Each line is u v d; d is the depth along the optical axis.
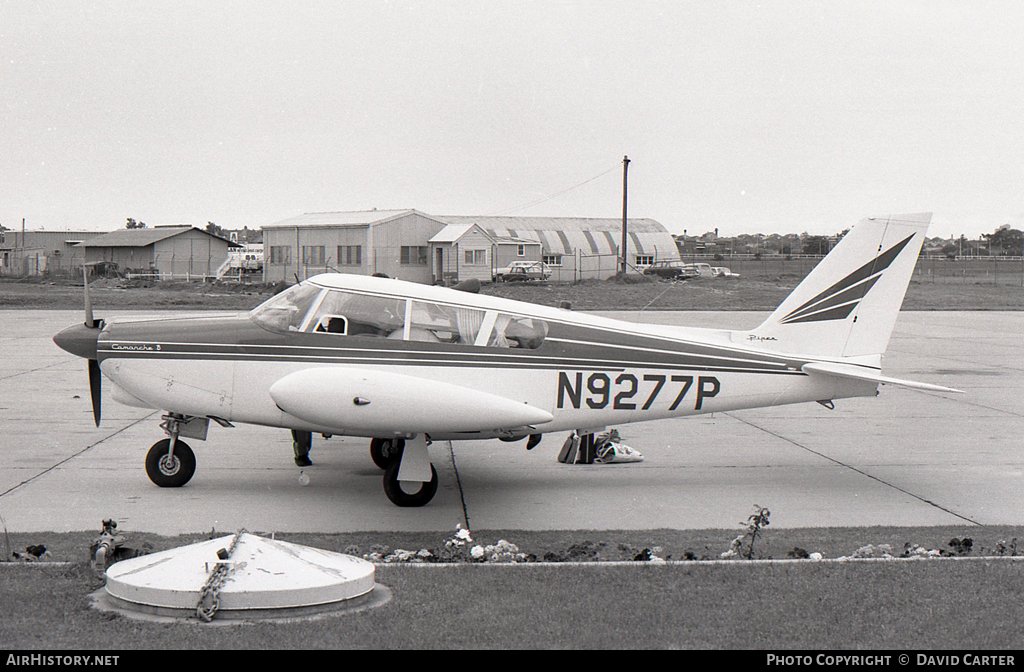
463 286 15.74
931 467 16.50
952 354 36.56
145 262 102.25
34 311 55.59
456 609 8.41
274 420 13.84
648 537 11.53
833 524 12.50
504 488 14.60
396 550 10.60
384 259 84.06
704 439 19.22
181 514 12.49
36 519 12.05
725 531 11.89
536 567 9.72
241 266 99.88
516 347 14.09
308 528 11.93
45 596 8.49
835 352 15.37
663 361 14.61
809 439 19.27
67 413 20.84
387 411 12.74
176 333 13.92
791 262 155.50
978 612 8.59
